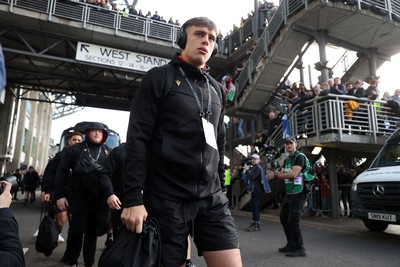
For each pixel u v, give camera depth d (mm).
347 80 15102
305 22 11406
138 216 1511
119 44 15555
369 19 11258
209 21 1900
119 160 3723
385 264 4504
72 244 3805
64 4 14156
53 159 4777
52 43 16078
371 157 11320
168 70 1790
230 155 18406
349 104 9078
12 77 18141
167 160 1669
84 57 14109
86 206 3822
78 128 4008
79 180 3775
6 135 20984
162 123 1721
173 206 1643
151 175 1697
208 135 1757
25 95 28906
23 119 28547
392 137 7465
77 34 14750
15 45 16266
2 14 13461
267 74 13102
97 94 19406
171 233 1618
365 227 7688
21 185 18109
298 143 9688
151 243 1494
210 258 1738
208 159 1770
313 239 6410
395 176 6043
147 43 15438
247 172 8258
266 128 15203
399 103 9914
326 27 11820
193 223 1727
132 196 1544
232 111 15391
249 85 14016
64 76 15898
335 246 5734
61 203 3840
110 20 14836
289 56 12508
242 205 11938
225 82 14414
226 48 18250
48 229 4133
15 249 1600
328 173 10164
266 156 10891
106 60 14422
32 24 14125
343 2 10609
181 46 1938
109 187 3592
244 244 6016
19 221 8984
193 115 1743
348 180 10523
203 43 1867
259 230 7688
